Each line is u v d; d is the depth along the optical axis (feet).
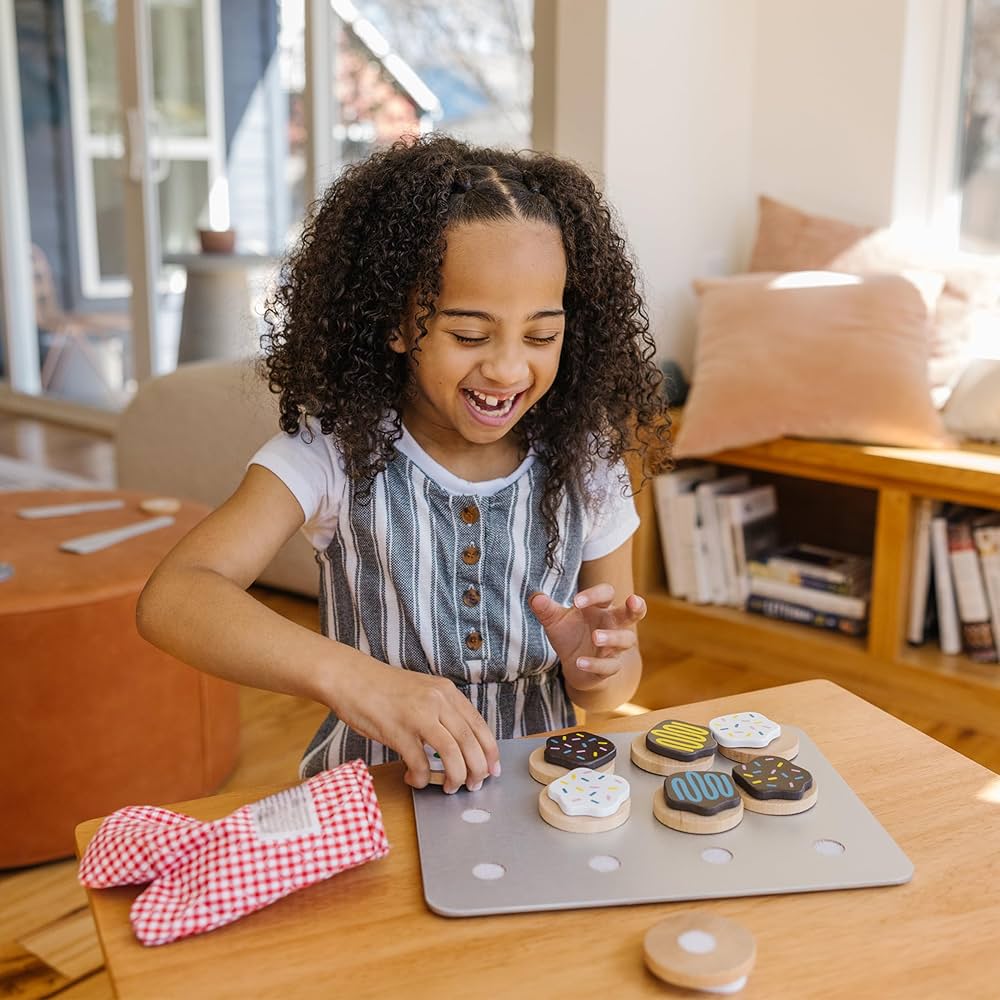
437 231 2.86
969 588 7.21
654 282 8.91
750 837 2.36
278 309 3.51
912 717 7.24
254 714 6.97
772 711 3.01
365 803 2.34
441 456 3.27
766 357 7.62
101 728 5.24
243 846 2.18
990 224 8.91
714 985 1.89
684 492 8.45
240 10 12.66
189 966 2.00
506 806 2.49
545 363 2.93
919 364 7.41
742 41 9.21
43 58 14.88
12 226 16.19
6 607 4.94
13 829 5.17
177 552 2.91
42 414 16.48
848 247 8.45
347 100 11.96
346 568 3.28
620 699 3.32
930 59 8.80
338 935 2.08
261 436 8.93
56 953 4.67
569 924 2.11
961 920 2.12
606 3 8.11
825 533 8.89
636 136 8.53
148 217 13.98
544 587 3.34
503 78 10.59
